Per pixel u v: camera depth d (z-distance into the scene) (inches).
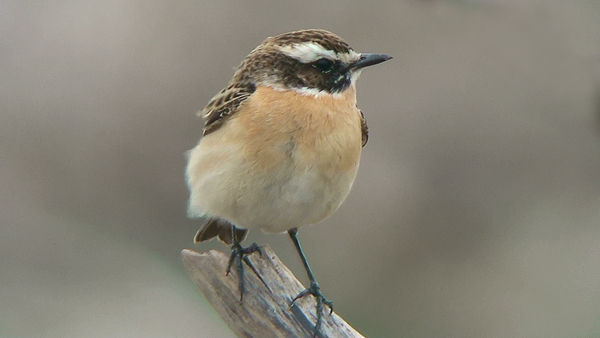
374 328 564.1
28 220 593.9
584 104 570.3
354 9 596.4
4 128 602.5
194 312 560.4
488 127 595.2
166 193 587.2
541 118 591.8
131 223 596.1
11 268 574.6
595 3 549.3
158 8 602.2
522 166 594.9
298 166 338.6
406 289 578.6
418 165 591.5
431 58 594.9
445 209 589.3
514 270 581.9
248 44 590.2
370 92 593.0
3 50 611.8
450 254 585.6
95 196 598.9
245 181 339.6
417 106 593.6
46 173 601.3
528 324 561.9
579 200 595.5
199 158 355.9
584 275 573.6
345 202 584.1
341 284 571.2
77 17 613.9
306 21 595.5
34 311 553.6
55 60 609.3
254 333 336.5
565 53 555.8
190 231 587.8
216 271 335.6
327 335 337.7
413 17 592.4
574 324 557.6
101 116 593.9
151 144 588.7
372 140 591.2
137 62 594.9
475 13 564.4
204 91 583.5
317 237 578.6
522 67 571.5
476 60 589.9
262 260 338.0
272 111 342.0
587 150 591.8
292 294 336.8
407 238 583.5
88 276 578.2
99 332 541.3
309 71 357.1
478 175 594.2
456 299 575.2
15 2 622.5
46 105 602.5
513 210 593.0
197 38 593.9
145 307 558.9
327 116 346.3
